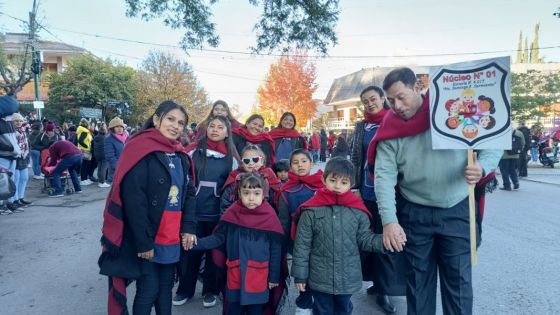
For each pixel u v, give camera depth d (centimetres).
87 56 3097
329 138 2638
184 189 313
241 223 328
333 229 301
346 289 301
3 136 699
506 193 1042
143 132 296
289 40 1297
